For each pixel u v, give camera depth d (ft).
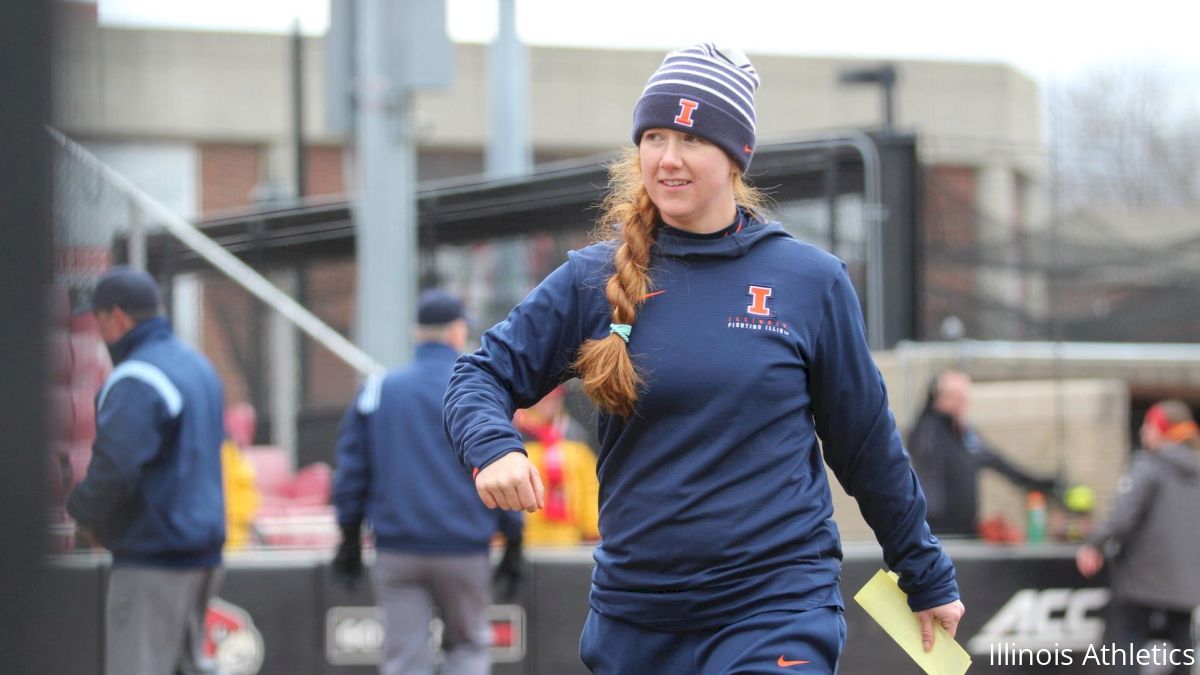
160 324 56.59
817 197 87.30
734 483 30.53
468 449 29.78
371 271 88.84
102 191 62.03
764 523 30.48
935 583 32.78
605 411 31.58
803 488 31.09
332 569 71.10
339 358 91.25
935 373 88.89
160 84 207.31
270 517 85.66
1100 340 99.09
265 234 95.30
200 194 208.85
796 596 30.55
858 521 87.25
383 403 69.05
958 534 86.33
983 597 83.05
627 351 30.68
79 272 47.85
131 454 53.31
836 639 30.76
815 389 31.91
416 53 88.89
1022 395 94.79
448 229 91.76
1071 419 95.45
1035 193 98.07
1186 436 84.84
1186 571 83.76
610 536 31.63
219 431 58.34
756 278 31.24
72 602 36.52
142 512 55.88
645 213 31.68
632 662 31.32
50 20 32.12
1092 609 85.10
